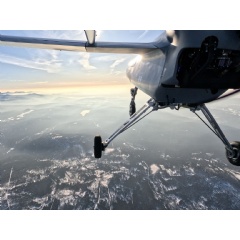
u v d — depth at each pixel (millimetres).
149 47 5008
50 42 6020
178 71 4516
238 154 7160
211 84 4406
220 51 4062
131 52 6301
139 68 7012
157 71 5168
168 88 5082
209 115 6883
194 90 5086
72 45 5879
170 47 4547
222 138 7129
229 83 4473
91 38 4773
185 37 3977
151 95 5863
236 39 3896
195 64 4059
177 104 6508
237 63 4223
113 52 6434
